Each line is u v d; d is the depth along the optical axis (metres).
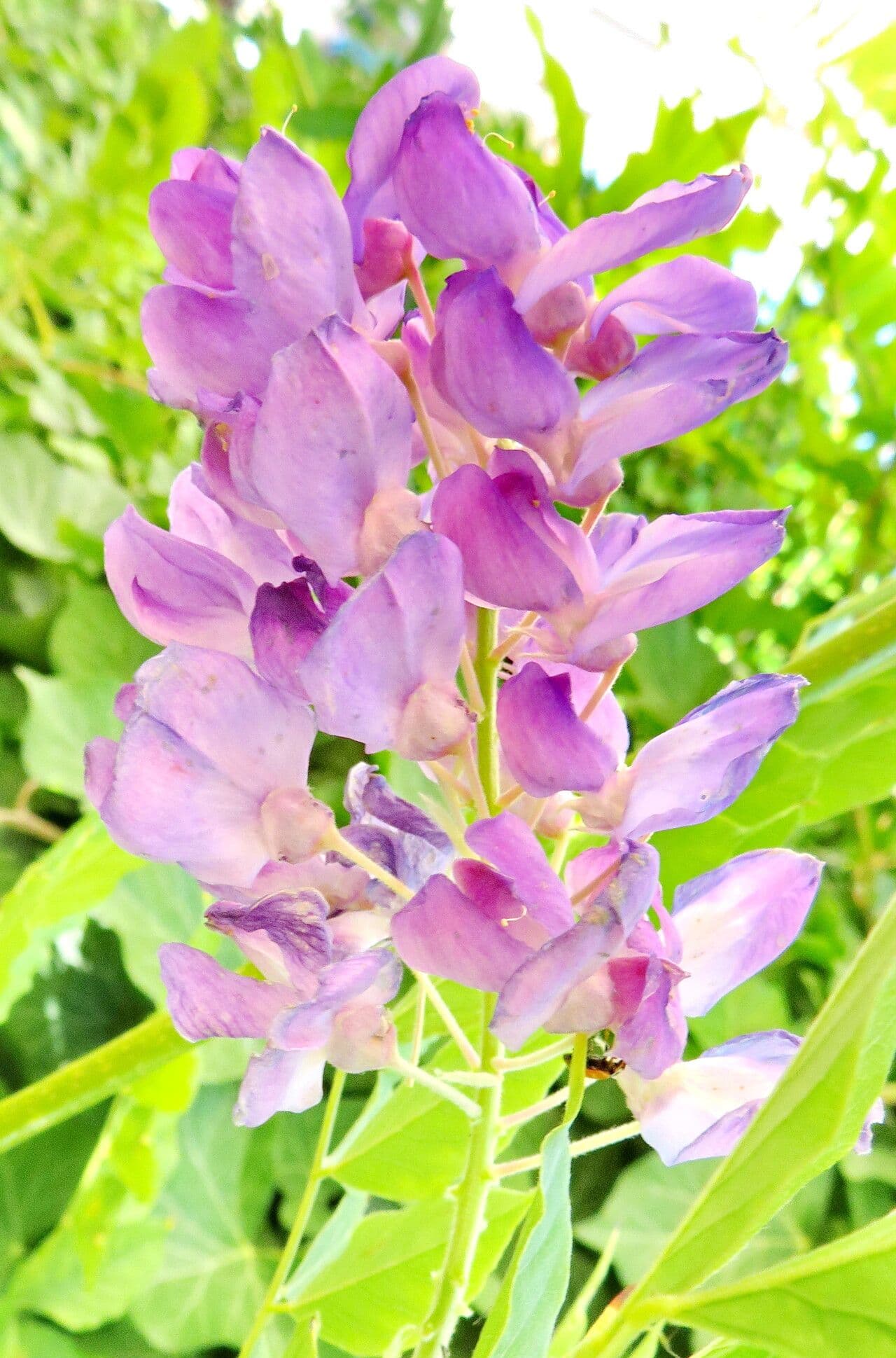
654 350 0.13
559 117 0.36
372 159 0.14
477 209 0.13
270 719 0.14
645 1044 0.13
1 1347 0.27
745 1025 0.32
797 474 0.48
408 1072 0.15
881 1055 0.13
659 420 0.13
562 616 0.14
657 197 0.13
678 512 0.44
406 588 0.13
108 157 0.51
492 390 0.13
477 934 0.13
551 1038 0.20
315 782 0.35
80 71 0.65
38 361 0.45
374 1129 0.20
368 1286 0.19
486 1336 0.13
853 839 0.38
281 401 0.13
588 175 0.38
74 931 0.33
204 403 0.14
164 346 0.14
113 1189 0.24
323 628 0.13
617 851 0.14
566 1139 0.13
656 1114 0.15
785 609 0.40
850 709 0.22
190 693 0.13
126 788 0.13
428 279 0.34
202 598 0.15
